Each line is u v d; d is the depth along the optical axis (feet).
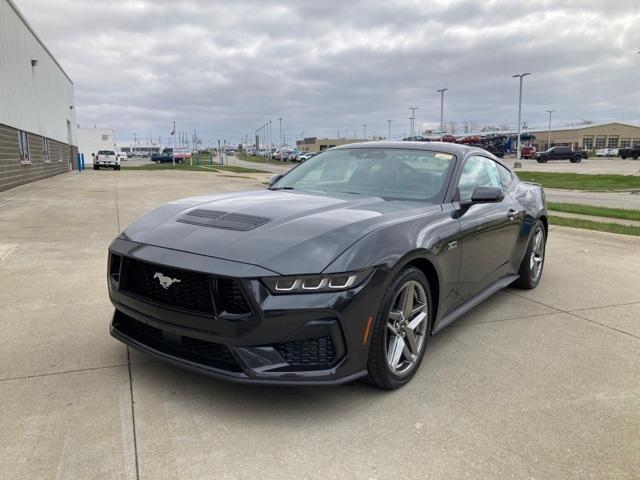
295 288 8.13
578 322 14.07
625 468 7.60
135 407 8.84
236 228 9.43
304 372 8.31
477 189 12.05
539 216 16.98
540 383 10.30
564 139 376.89
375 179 13.03
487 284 14.14
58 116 102.42
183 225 9.98
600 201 50.26
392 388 9.72
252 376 8.20
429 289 10.55
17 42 61.57
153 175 96.63
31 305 14.17
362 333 8.71
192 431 8.18
